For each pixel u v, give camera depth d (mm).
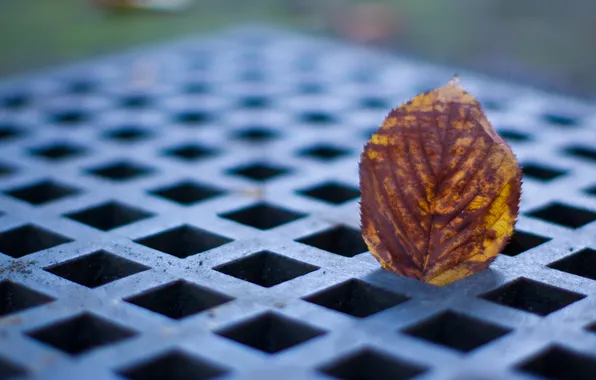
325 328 373
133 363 352
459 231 396
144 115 647
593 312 385
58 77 770
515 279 406
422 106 386
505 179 388
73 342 376
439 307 386
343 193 521
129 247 432
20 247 453
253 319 378
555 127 625
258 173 553
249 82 754
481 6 1686
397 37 1454
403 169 394
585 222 487
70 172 532
